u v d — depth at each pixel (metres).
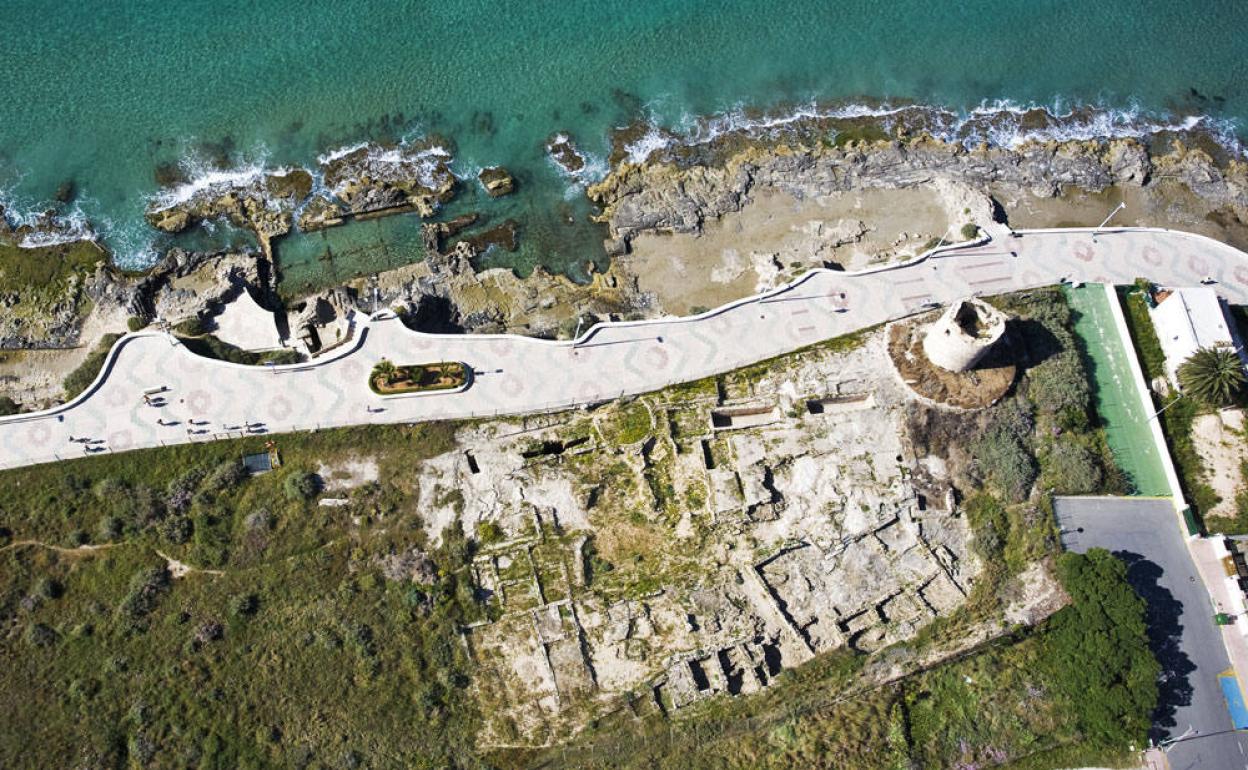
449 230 54.72
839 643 44.12
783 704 43.25
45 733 41.94
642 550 45.53
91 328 51.38
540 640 43.78
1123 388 50.00
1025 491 46.69
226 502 46.06
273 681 43.19
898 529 46.06
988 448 47.06
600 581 44.91
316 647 43.72
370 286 52.97
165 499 45.75
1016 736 43.00
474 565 45.09
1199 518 47.31
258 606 44.41
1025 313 50.53
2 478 46.16
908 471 46.75
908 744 42.50
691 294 53.53
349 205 54.69
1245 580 46.22
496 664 43.72
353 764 41.94
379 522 45.94
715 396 48.31
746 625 44.31
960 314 46.41
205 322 51.56
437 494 46.38
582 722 42.84
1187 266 53.56
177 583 44.78
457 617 44.31
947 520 46.16
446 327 52.16
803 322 50.38
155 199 54.62
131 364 48.16
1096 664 41.69
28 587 44.50
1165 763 43.41
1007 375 48.25
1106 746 42.91
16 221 53.88
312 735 42.50
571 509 46.09
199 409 47.41
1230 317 51.44
